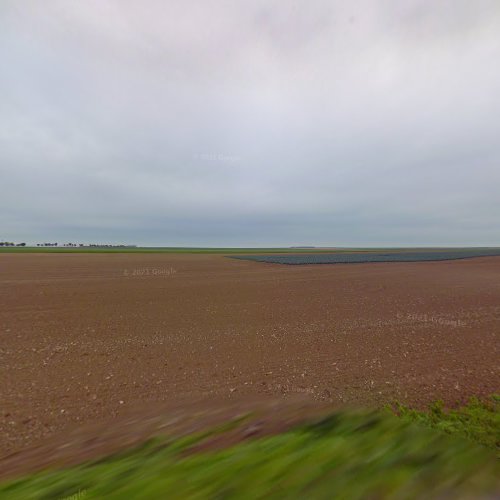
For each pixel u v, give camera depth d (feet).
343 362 20.03
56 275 76.43
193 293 50.52
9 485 7.75
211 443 9.30
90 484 7.45
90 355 21.40
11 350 22.21
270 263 137.08
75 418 12.67
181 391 15.55
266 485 6.66
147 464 8.27
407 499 5.96
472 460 7.58
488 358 20.59
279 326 29.76
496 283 65.00
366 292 52.47
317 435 9.29
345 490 6.31
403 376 17.48
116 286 57.77
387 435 9.11
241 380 17.04
